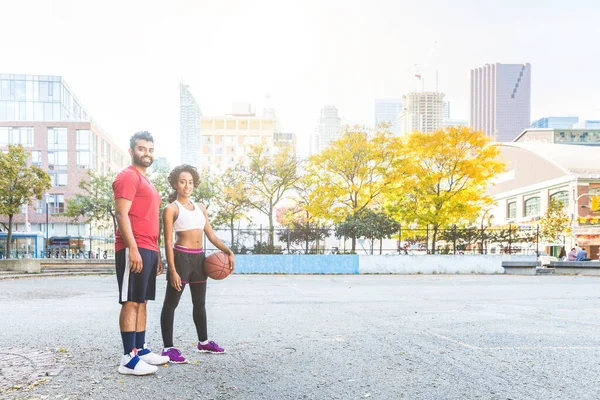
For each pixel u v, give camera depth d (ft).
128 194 13.99
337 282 64.44
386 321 24.95
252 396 11.82
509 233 94.32
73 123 210.59
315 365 14.98
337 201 98.84
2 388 12.46
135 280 13.98
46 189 122.93
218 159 362.33
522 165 190.80
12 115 222.48
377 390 12.36
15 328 22.65
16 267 77.66
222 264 16.33
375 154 96.53
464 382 13.11
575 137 272.92
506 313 28.58
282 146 114.52
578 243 143.13
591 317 26.71
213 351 16.63
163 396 11.78
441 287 53.72
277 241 92.89
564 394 12.09
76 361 15.51
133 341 13.91
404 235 98.68
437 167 99.50
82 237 173.06
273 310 30.27
